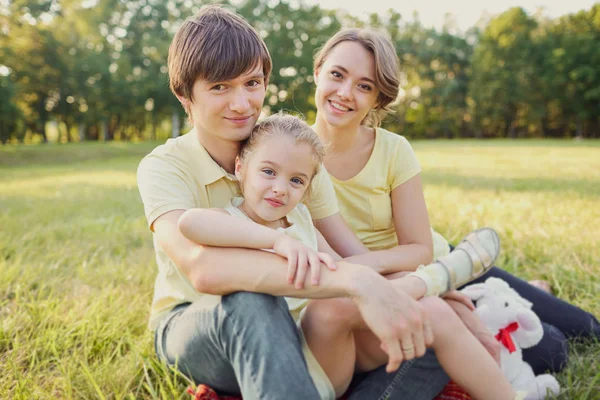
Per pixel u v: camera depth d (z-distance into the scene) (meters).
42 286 2.90
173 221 1.76
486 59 44.53
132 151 28.31
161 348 1.90
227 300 1.51
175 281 1.95
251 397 1.41
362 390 1.75
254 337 1.42
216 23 1.77
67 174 14.56
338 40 2.31
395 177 2.41
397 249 2.19
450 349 1.61
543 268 3.29
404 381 1.71
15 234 4.59
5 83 27.77
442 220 4.84
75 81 33.47
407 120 50.09
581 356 2.23
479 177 9.95
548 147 24.17
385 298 1.44
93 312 2.53
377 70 2.24
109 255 3.91
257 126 1.88
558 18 45.78
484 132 49.25
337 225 2.19
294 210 2.00
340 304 1.57
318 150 1.86
